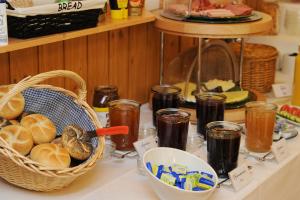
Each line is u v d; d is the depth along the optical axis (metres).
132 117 1.58
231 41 2.37
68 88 1.81
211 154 1.47
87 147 1.39
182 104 1.92
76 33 1.52
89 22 1.56
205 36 1.80
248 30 1.81
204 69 2.16
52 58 1.71
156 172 1.35
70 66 1.79
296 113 1.96
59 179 1.30
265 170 1.56
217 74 2.17
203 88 2.00
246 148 1.66
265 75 2.28
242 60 2.13
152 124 1.87
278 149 1.62
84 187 1.40
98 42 1.88
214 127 1.51
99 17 1.67
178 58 2.17
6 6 1.36
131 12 1.82
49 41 1.44
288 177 1.66
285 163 1.62
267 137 1.62
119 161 1.56
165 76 2.22
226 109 1.89
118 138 1.58
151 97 1.97
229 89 2.00
